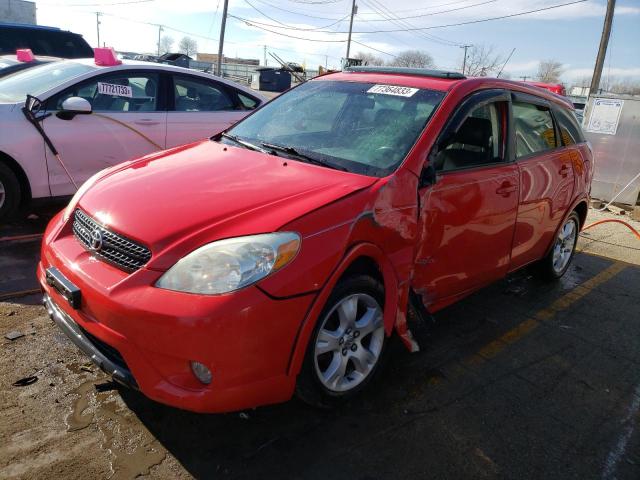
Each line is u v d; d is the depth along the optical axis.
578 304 4.71
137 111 5.76
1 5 31.16
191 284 2.24
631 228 7.48
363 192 2.73
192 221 2.46
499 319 4.26
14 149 4.95
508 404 3.13
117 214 2.60
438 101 3.34
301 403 2.94
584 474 2.62
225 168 3.04
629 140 9.09
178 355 2.21
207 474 2.39
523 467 2.63
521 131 3.97
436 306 3.42
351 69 4.19
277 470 2.45
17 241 4.95
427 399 3.09
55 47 11.70
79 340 2.55
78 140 5.31
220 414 2.78
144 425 2.65
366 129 3.34
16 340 3.29
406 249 2.94
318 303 2.44
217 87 6.42
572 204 4.75
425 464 2.58
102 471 2.35
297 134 3.55
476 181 3.37
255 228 2.39
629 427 3.03
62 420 2.63
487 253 3.68
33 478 2.28
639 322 4.45
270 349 2.31
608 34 19.97
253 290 2.24
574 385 3.41
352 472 2.48
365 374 2.93
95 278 2.43
